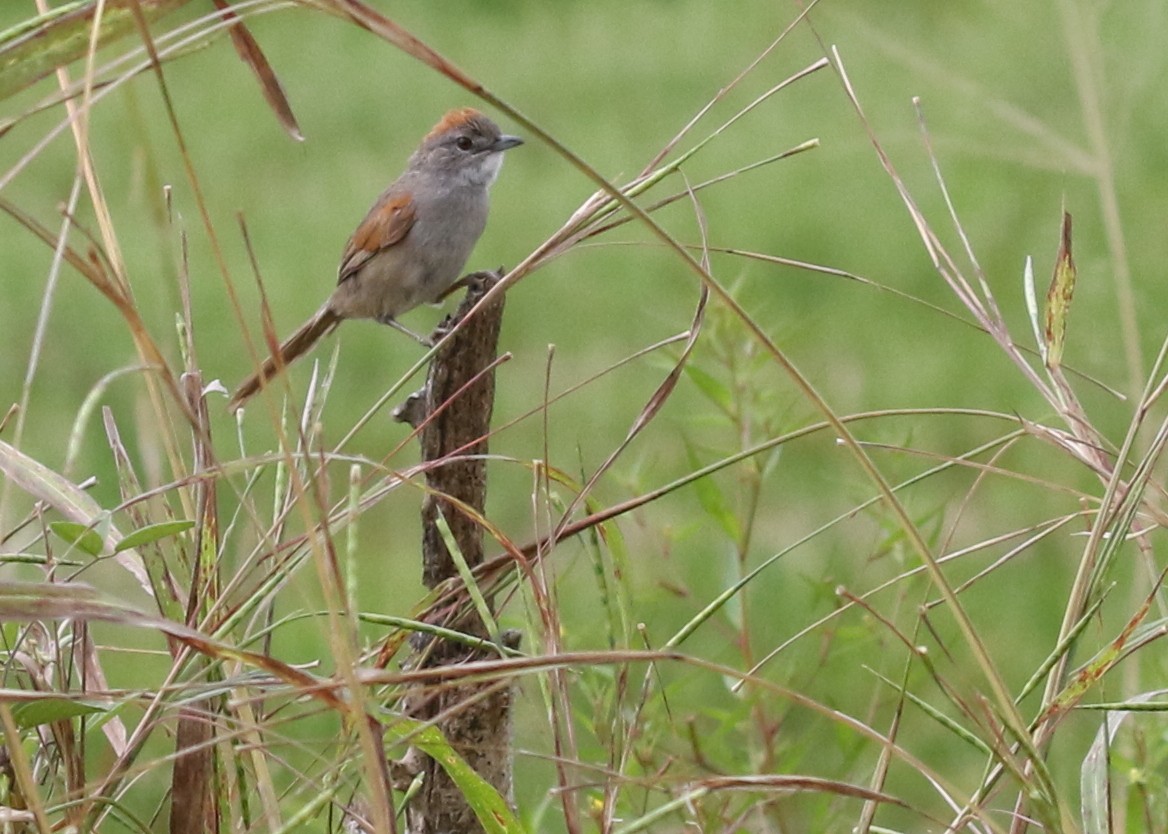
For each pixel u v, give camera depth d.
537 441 17.56
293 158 27.17
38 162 25.36
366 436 18.22
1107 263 15.95
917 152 23.56
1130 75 12.84
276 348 4.56
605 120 27.83
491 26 33.66
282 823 5.57
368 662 6.57
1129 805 6.84
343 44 32.97
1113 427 15.15
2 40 4.37
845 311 20.11
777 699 8.02
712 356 8.66
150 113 29.22
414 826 6.31
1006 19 22.80
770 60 29.00
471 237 12.41
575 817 5.42
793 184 23.81
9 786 5.09
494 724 6.29
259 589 5.14
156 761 4.71
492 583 5.95
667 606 11.59
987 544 6.02
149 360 4.90
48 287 4.25
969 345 18.84
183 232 6.08
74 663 5.96
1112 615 10.80
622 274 21.69
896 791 10.70
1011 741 5.95
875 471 4.65
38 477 5.32
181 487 5.86
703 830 5.88
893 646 9.87
